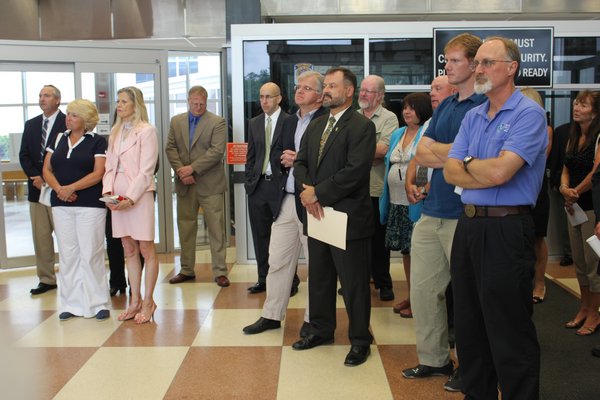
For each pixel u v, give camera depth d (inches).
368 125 116.4
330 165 117.8
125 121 148.6
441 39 198.4
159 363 121.5
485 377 95.9
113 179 148.3
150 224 147.6
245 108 210.4
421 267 109.5
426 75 205.8
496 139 86.7
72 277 155.3
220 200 185.8
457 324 95.0
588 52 201.9
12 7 285.3
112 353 127.4
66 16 296.4
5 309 162.4
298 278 175.2
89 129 153.9
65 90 217.9
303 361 121.5
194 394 106.9
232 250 241.8
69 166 150.4
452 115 103.9
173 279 188.1
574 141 145.2
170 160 189.2
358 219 116.9
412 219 129.6
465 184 88.4
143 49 223.0
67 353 127.6
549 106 207.9
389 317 150.9
